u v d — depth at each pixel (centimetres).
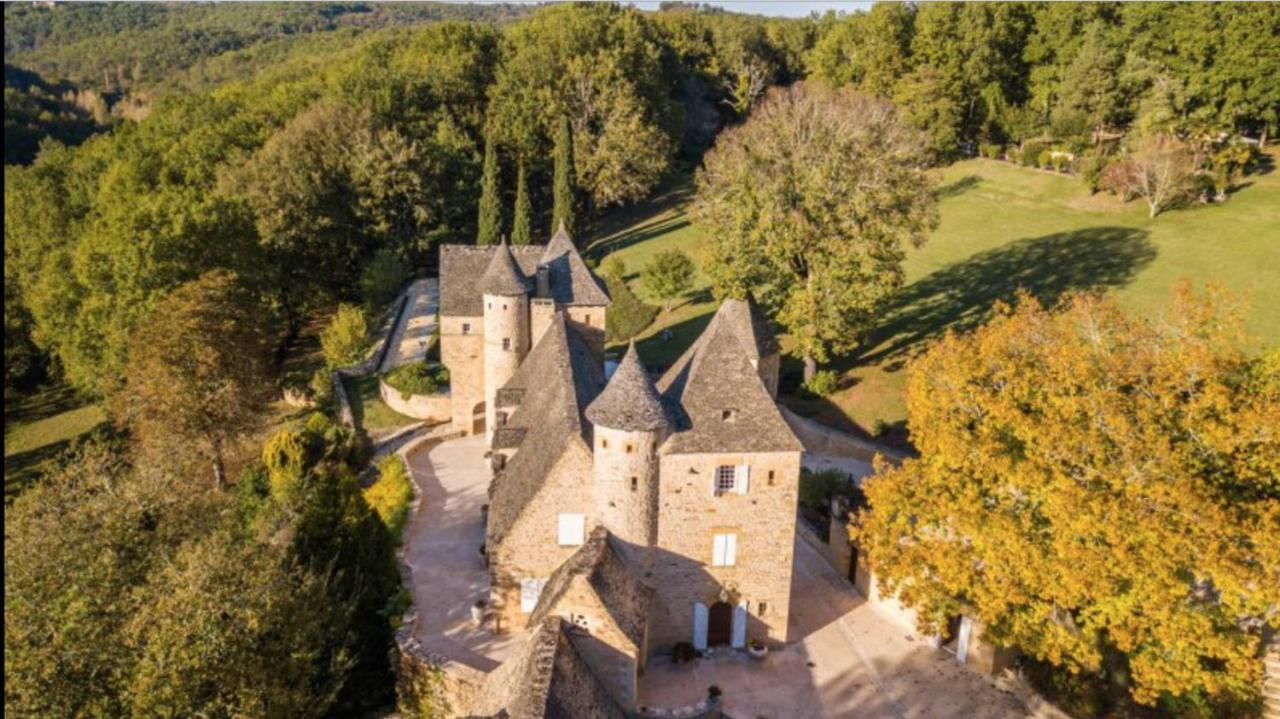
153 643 2948
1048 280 7950
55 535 3325
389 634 4097
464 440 6719
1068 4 12325
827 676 3925
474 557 4822
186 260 7588
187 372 6231
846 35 14025
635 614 3672
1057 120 11225
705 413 3894
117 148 11956
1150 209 9106
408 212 10538
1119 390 3594
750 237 6378
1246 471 3186
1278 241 7856
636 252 10800
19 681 2820
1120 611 3177
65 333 8000
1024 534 3419
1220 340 3872
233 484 6394
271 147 9712
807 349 6419
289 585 3391
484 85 13112
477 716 3166
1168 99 9762
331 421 6862
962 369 3853
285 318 9438
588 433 4091
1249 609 3109
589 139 11856
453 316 6612
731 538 3962
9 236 10394
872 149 6838
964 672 3959
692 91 15550
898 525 3834
